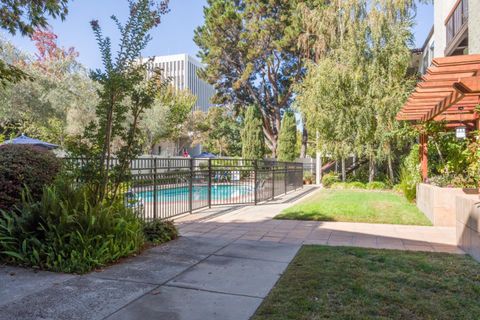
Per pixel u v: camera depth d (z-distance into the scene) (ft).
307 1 71.92
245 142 82.99
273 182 40.22
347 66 51.11
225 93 92.99
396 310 9.84
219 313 9.78
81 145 17.16
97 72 16.51
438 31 51.75
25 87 57.98
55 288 11.64
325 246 17.56
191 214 28.63
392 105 48.08
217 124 121.60
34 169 16.38
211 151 122.01
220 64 86.53
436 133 29.50
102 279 12.60
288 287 11.66
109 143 17.21
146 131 83.15
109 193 17.76
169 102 99.35
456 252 16.46
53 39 72.79
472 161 24.25
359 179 60.75
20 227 14.28
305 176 73.00
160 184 25.07
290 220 25.72
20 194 15.79
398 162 55.01
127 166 18.12
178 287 11.84
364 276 12.66
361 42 50.83
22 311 9.84
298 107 61.57
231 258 15.46
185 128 110.22
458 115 28.30
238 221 25.44
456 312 9.72
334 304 10.24
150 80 18.04
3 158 15.85
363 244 18.19
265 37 79.20
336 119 52.26
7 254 14.21
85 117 69.05
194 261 14.98
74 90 69.56
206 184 33.06
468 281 12.21
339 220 25.36
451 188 24.03
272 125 96.32
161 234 18.85
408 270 13.41
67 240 14.33
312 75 56.13
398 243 18.44
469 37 30.53
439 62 18.24
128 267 14.06
